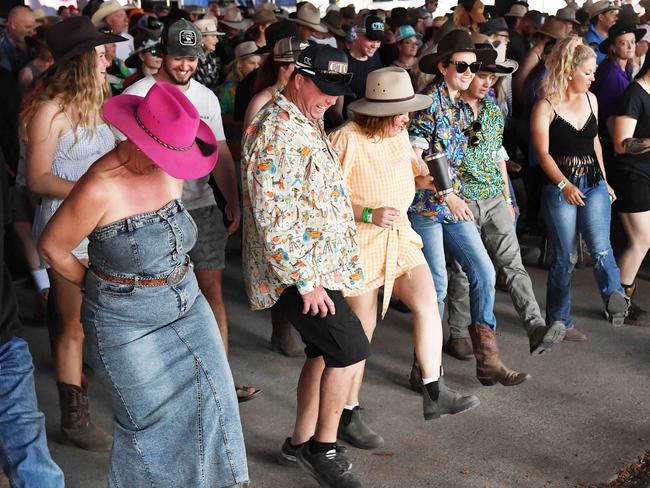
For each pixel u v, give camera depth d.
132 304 2.93
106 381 3.01
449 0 16.98
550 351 5.30
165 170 2.76
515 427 4.29
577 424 4.33
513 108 7.76
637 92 5.66
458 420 4.37
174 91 2.84
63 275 3.04
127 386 2.98
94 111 3.81
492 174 4.82
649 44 7.92
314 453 3.67
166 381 3.00
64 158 3.80
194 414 3.05
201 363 3.04
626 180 5.72
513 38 8.23
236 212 4.70
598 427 4.30
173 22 4.25
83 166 3.84
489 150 4.75
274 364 5.09
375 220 3.79
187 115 2.76
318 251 3.40
